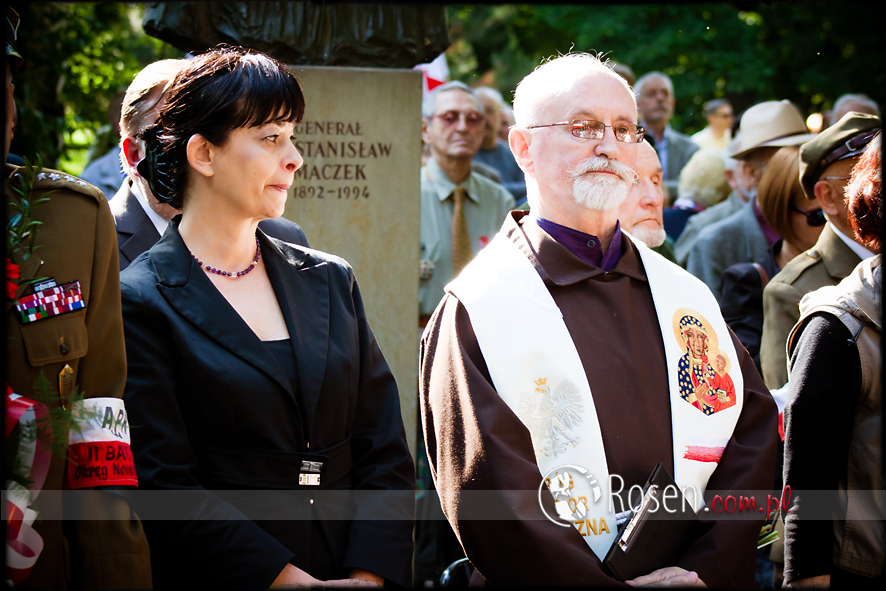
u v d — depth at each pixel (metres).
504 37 13.28
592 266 2.63
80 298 2.14
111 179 5.36
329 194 3.96
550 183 2.65
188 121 2.40
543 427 2.46
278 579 2.20
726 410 2.61
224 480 2.30
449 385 2.48
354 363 2.50
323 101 3.93
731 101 11.48
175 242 2.45
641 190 3.61
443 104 5.57
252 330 2.39
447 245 5.49
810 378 2.62
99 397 2.16
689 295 2.73
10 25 2.11
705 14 12.04
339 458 2.44
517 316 2.53
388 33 3.97
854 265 3.38
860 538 2.54
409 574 2.38
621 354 2.56
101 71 7.26
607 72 2.68
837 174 3.38
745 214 4.73
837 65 11.55
